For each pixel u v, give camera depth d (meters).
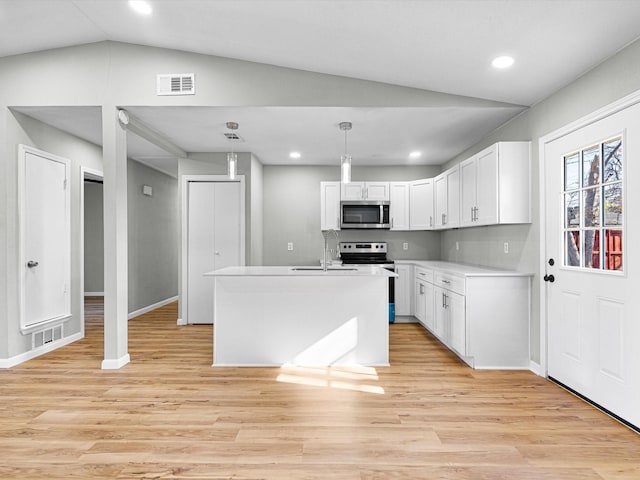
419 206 5.61
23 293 3.63
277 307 3.61
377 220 5.69
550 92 3.14
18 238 3.59
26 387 3.03
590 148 2.72
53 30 3.13
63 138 4.23
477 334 3.48
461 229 5.19
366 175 6.04
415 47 2.76
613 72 2.50
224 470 1.95
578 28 2.28
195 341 4.45
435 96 3.43
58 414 2.56
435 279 4.42
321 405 2.71
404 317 5.54
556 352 3.13
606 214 2.58
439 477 1.89
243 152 5.25
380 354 3.60
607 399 2.56
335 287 3.61
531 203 3.44
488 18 2.31
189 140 4.62
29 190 3.71
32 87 3.42
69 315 4.31
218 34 2.99
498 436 2.29
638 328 2.30
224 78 3.40
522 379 3.23
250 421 2.47
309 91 3.41
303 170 6.07
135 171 5.83
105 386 3.06
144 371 3.41
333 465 1.99
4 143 3.44
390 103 3.41
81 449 2.14
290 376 3.30
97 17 2.96
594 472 1.94
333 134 4.30
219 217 5.33
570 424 2.43
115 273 3.44
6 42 3.23
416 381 3.18
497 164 3.45
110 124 3.40
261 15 2.63
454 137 4.41
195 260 5.36
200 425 2.41
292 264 6.07
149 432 2.33
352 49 2.92
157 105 3.41
